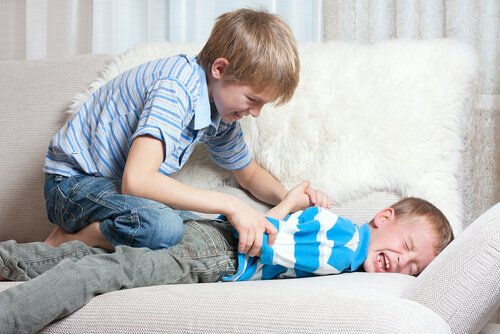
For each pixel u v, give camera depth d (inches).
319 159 58.9
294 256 49.6
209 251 48.0
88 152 54.9
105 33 88.6
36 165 64.0
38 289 34.3
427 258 53.2
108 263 39.4
